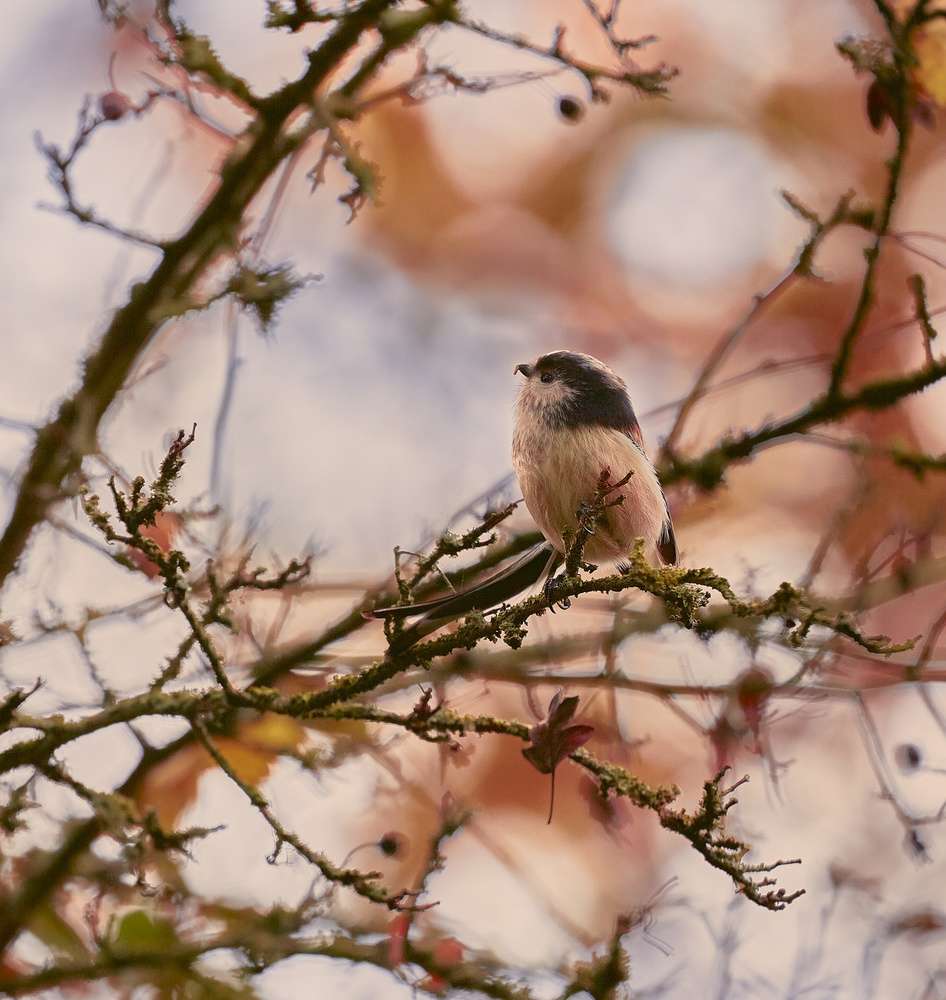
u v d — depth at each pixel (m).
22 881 7.73
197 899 8.18
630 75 7.02
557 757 5.55
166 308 7.14
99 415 7.48
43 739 6.25
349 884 5.76
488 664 8.60
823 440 8.31
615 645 8.65
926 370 7.83
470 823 8.80
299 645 8.09
